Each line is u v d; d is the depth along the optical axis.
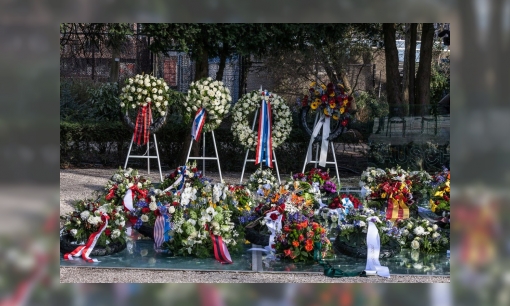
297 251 5.83
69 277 5.29
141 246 6.45
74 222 6.16
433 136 11.81
